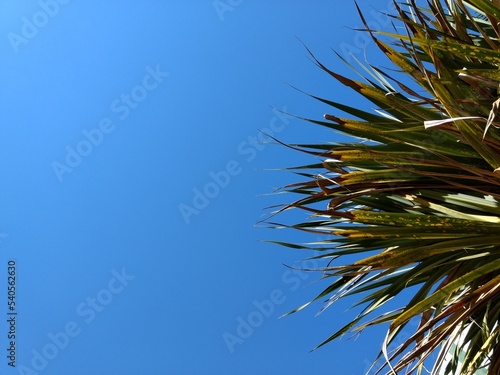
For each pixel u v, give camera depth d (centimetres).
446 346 319
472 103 280
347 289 325
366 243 314
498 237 291
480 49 262
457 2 320
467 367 309
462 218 284
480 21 328
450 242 292
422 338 307
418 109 303
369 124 306
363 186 304
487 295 281
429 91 304
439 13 306
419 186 304
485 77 259
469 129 282
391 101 307
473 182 301
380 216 291
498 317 316
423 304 273
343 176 301
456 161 300
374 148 307
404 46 290
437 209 293
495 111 264
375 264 298
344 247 322
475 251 300
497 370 311
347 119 307
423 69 278
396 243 307
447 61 293
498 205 289
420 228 291
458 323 283
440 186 302
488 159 285
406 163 298
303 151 311
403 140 301
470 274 276
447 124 288
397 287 305
